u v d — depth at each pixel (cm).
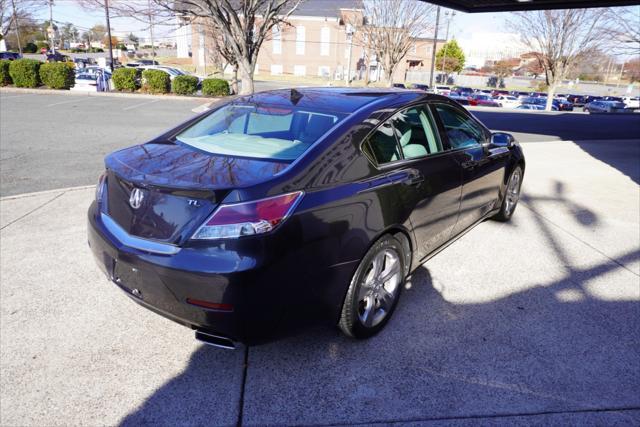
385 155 301
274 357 281
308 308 249
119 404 242
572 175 790
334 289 259
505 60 7050
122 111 1647
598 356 288
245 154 271
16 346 284
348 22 3691
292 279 236
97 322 312
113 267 258
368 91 360
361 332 290
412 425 232
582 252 447
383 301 308
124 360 276
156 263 231
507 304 347
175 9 1497
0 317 312
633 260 430
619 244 469
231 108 344
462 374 270
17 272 374
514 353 290
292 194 236
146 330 305
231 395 250
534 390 258
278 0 1753
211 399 247
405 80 6344
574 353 291
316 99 329
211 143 294
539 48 3681
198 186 225
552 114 2680
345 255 259
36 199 558
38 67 2397
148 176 243
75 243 432
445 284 376
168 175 241
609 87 6900
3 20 3956
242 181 231
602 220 543
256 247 221
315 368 272
